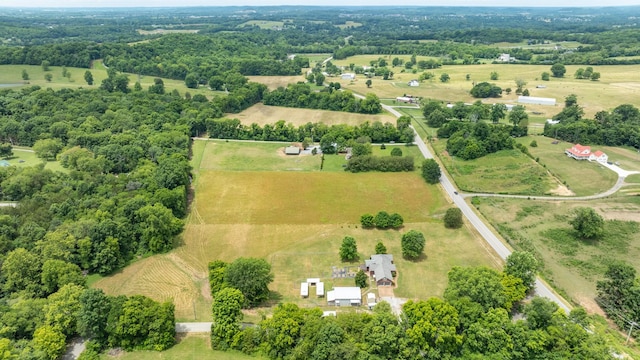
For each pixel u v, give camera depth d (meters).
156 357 79.06
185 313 91.50
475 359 73.75
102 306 80.94
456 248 113.94
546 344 73.69
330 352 72.25
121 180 139.38
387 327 75.31
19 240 105.56
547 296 93.12
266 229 125.00
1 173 138.25
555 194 139.88
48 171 141.62
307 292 96.62
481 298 82.38
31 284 92.62
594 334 75.25
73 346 81.19
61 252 99.38
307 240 119.38
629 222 118.25
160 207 117.88
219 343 81.38
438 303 78.50
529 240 113.88
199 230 124.75
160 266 108.25
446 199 140.50
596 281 97.12
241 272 92.06
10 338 76.38
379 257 105.69
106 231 107.81
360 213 133.38
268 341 78.81
